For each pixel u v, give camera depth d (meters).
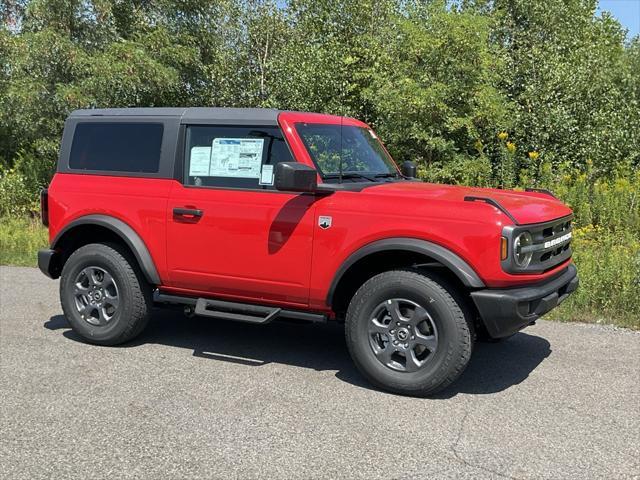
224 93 16.23
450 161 12.92
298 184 4.51
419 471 3.46
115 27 15.10
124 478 3.40
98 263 5.65
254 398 4.53
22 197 14.32
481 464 3.54
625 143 13.23
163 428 4.02
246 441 3.83
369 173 5.39
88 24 14.70
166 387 4.73
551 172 12.38
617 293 6.78
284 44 16.12
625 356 5.47
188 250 5.29
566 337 6.02
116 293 5.62
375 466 3.52
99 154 5.78
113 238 5.91
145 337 6.08
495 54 13.64
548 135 13.05
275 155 5.02
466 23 12.13
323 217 4.75
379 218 4.58
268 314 5.07
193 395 4.57
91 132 5.85
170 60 14.91
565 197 10.83
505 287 4.36
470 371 5.11
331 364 5.32
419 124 12.56
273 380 4.91
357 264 4.80
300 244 4.83
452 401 4.47
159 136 5.50
